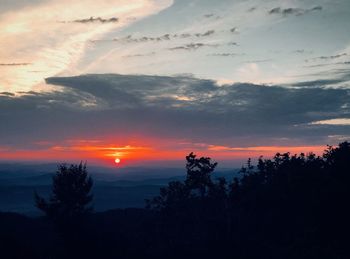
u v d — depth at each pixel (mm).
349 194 36469
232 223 44938
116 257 38031
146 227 50031
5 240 36969
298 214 43188
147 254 39562
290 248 37250
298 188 43250
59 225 39812
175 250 40531
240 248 39500
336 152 41125
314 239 36938
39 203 41000
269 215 44688
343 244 34812
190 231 46750
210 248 40469
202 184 49875
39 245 43062
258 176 49188
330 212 37094
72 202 41031
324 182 39656
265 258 36219
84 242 38500
